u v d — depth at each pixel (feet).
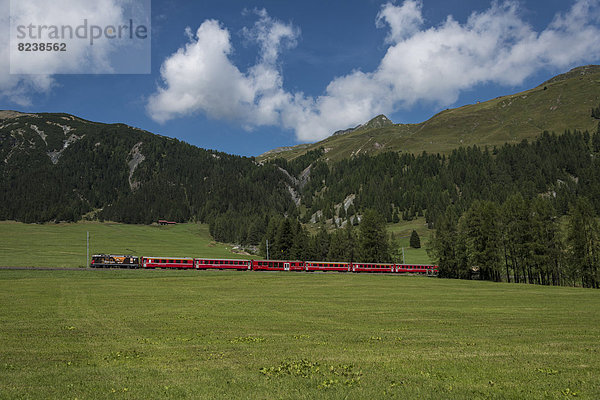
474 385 48.37
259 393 45.68
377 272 362.53
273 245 459.73
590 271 267.80
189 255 542.98
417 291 202.08
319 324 103.35
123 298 160.56
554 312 127.85
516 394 44.93
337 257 432.66
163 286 212.02
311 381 50.06
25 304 139.64
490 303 153.28
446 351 68.64
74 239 645.10
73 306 136.98
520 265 303.68
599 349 69.72
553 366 57.41
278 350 70.08
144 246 622.95
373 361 60.80
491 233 312.91
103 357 65.10
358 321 108.68
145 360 62.59
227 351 69.56
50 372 55.31
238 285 223.30
